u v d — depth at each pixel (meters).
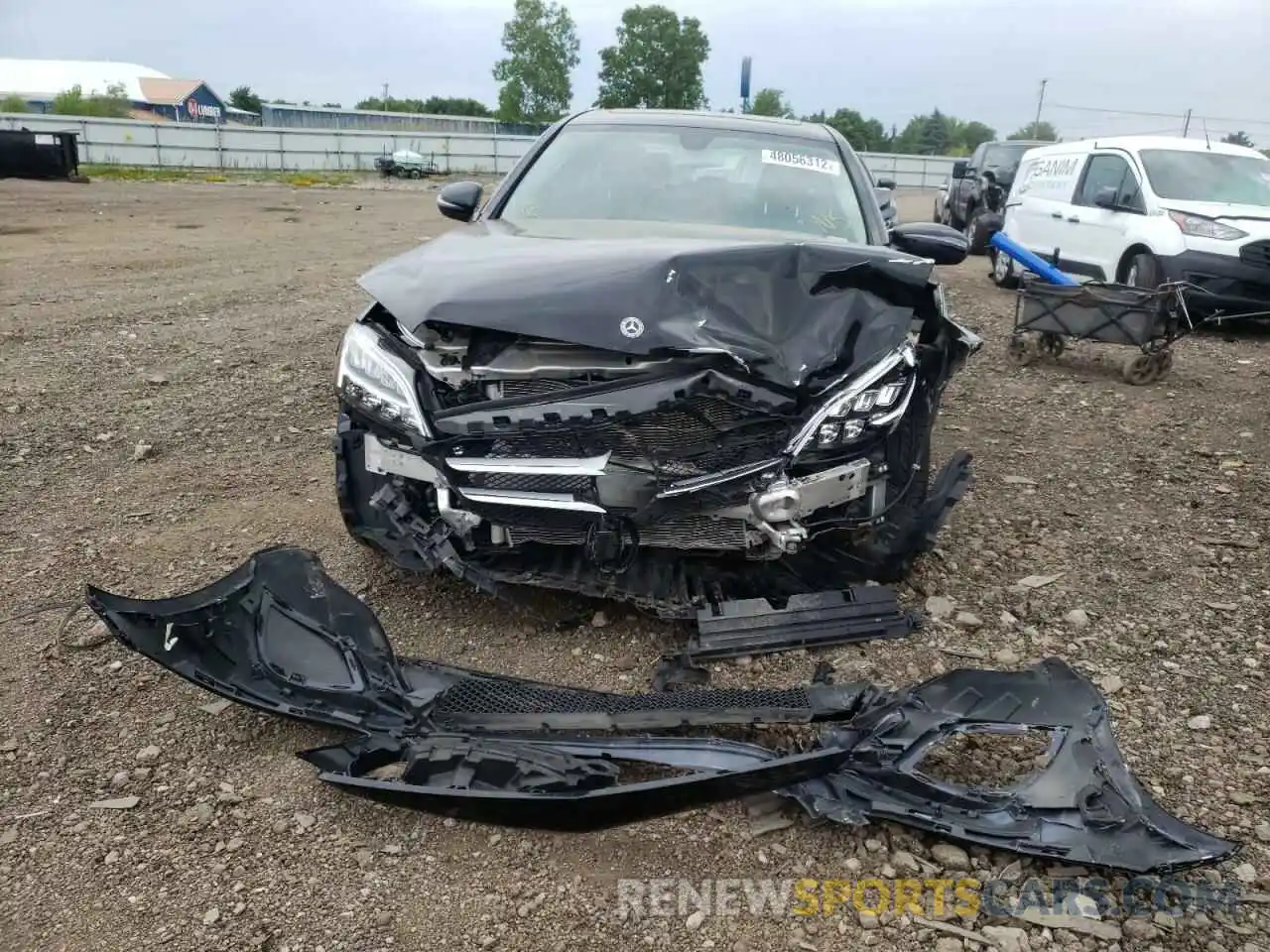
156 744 2.85
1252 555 4.34
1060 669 2.75
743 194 4.45
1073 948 2.28
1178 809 2.71
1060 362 7.90
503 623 3.52
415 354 3.21
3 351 6.89
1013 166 15.67
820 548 3.68
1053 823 2.45
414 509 3.38
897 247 4.11
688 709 2.79
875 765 2.55
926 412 3.64
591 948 2.24
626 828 2.60
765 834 2.60
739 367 3.01
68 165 25.22
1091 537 4.48
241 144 39.16
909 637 3.51
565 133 4.93
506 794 2.31
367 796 2.41
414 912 2.31
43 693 3.05
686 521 3.22
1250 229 9.11
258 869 2.42
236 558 3.95
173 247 12.95
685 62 67.62
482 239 3.81
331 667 2.80
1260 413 6.63
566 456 3.04
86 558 3.92
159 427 5.50
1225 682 3.34
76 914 2.26
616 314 2.99
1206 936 2.31
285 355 7.18
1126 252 9.98
